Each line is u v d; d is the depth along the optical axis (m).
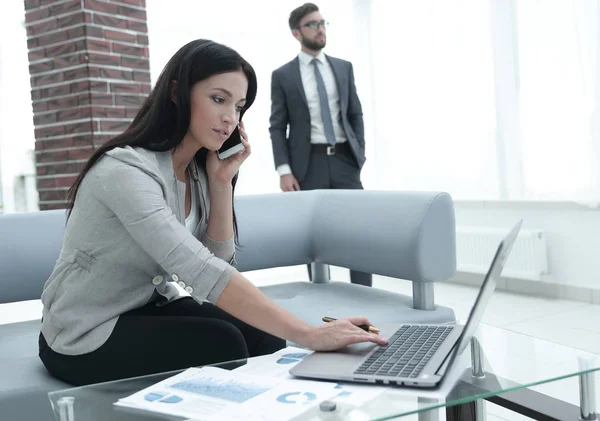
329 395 1.07
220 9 5.63
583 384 1.31
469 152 4.87
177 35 5.48
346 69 3.79
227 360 1.46
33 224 2.11
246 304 1.33
